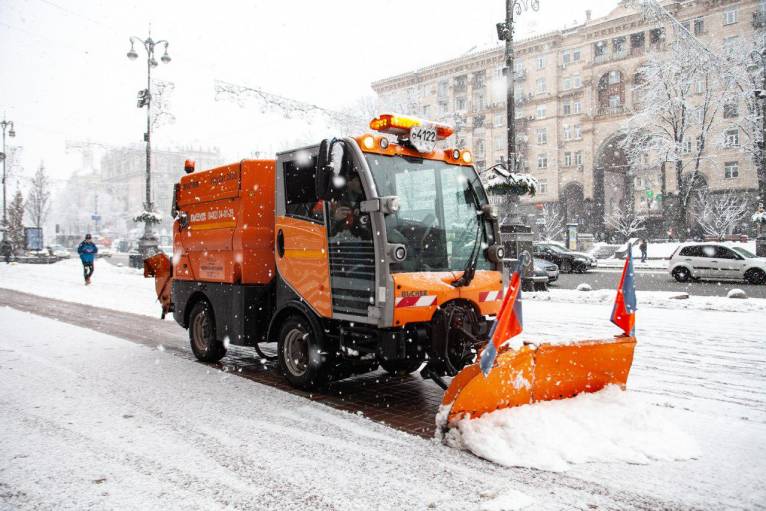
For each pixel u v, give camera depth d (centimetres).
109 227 10219
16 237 4466
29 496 331
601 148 5353
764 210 2592
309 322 562
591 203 5394
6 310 1275
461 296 516
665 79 3925
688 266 1995
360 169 494
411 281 486
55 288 1862
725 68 3366
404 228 502
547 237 5081
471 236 551
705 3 4400
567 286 1947
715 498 327
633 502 322
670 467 371
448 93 6188
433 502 320
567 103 5575
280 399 540
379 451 401
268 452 400
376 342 501
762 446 411
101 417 480
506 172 1449
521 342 438
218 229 683
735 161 4422
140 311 1273
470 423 406
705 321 1016
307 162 567
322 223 545
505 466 370
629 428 421
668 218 4528
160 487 343
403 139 534
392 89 6581
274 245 643
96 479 355
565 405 440
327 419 477
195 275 737
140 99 2534
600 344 452
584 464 374
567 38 5528
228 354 782
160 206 9575
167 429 449
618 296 486
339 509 314
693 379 605
